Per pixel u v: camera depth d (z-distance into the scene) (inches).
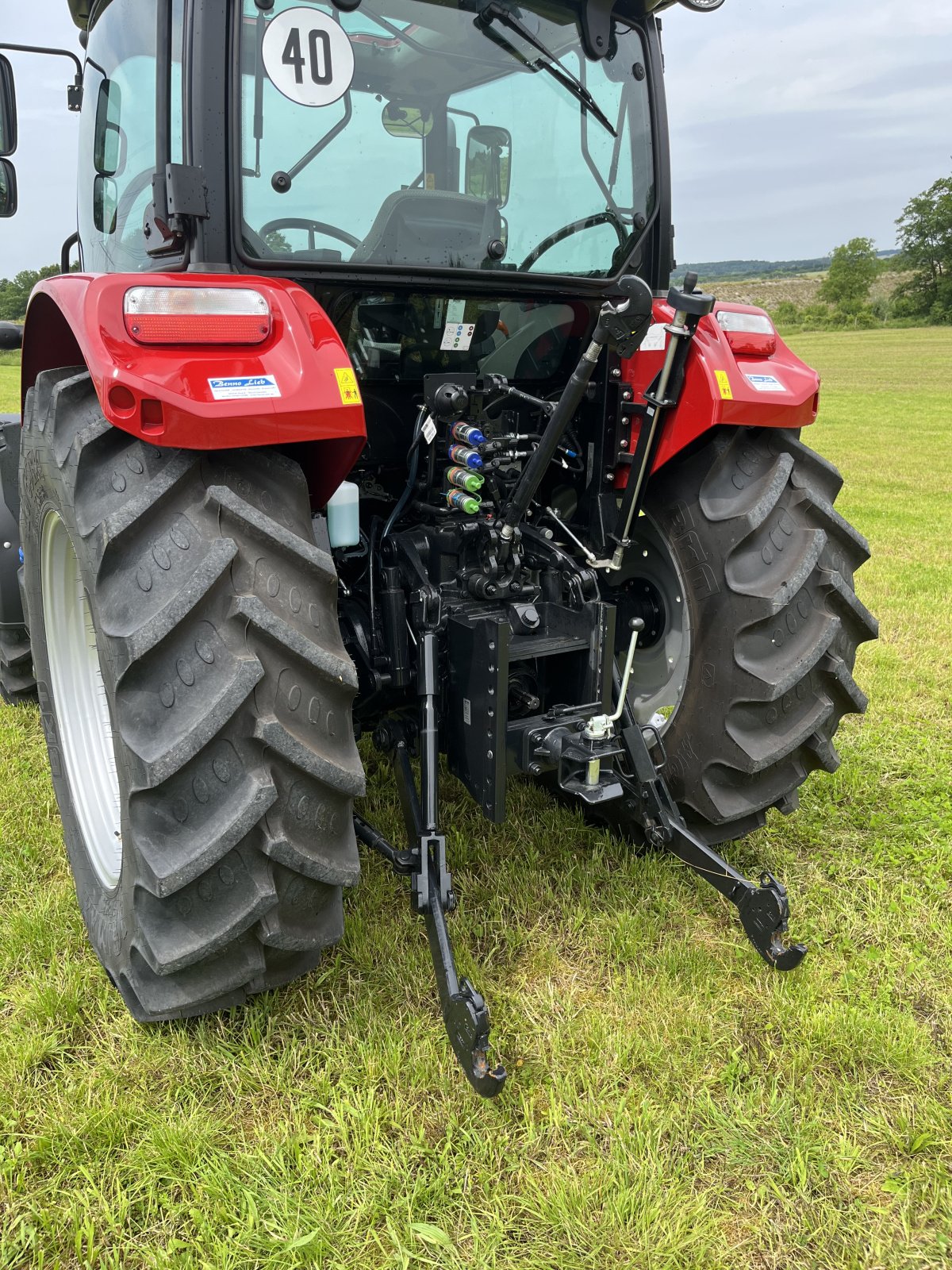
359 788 72.2
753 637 94.3
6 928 97.6
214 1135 73.0
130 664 67.5
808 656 94.3
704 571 97.0
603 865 110.3
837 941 98.0
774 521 95.4
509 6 91.4
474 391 97.2
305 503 76.0
